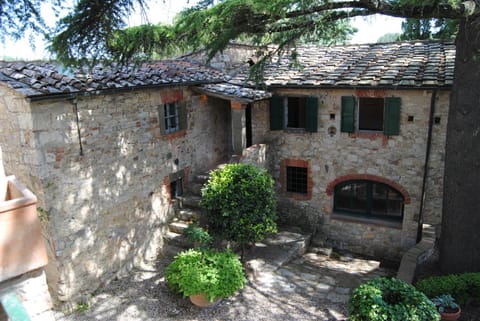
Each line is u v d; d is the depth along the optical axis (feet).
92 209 25.20
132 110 27.61
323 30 24.64
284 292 25.39
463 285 22.68
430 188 32.07
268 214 27.53
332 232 36.70
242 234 26.50
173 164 32.24
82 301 24.54
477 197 24.41
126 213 27.84
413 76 30.30
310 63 37.65
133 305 23.85
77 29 19.47
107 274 26.55
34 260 10.22
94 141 24.91
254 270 27.61
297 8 20.25
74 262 24.29
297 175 37.63
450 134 24.85
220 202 26.53
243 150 32.86
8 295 8.91
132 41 21.84
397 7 19.20
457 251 25.68
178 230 31.37
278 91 35.65
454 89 24.16
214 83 35.04
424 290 22.95
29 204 9.98
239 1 19.10
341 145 34.53
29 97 20.22
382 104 35.17
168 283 24.62
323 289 26.18
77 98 23.31
